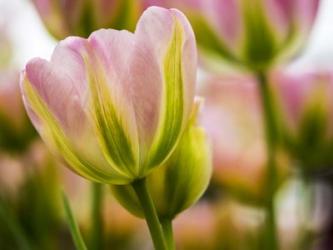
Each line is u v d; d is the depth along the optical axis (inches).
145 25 16.3
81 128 16.6
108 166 16.9
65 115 16.6
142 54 16.4
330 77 26.1
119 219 26.8
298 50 24.5
